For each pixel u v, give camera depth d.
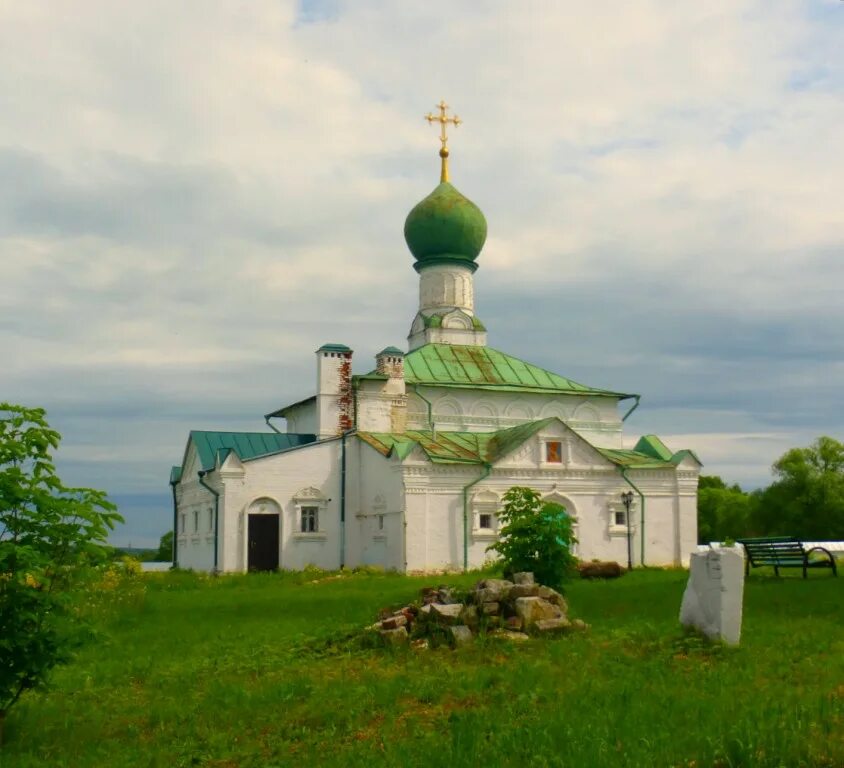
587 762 8.48
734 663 12.98
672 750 8.73
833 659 12.93
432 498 41.62
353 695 12.34
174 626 21.03
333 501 44.50
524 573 17.66
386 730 10.55
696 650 14.00
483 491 42.59
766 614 18.19
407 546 40.72
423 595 18.42
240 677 14.48
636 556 45.34
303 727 11.10
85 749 10.84
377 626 16.58
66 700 13.55
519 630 16.23
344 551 44.34
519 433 44.78
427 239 55.25
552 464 44.12
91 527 11.20
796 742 8.60
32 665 10.88
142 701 13.28
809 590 21.88
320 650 16.36
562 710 10.45
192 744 10.81
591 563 33.72
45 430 11.19
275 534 43.41
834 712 9.68
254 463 43.25
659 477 46.38
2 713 11.36
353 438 45.31
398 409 47.31
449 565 41.44
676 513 46.50
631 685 11.63
